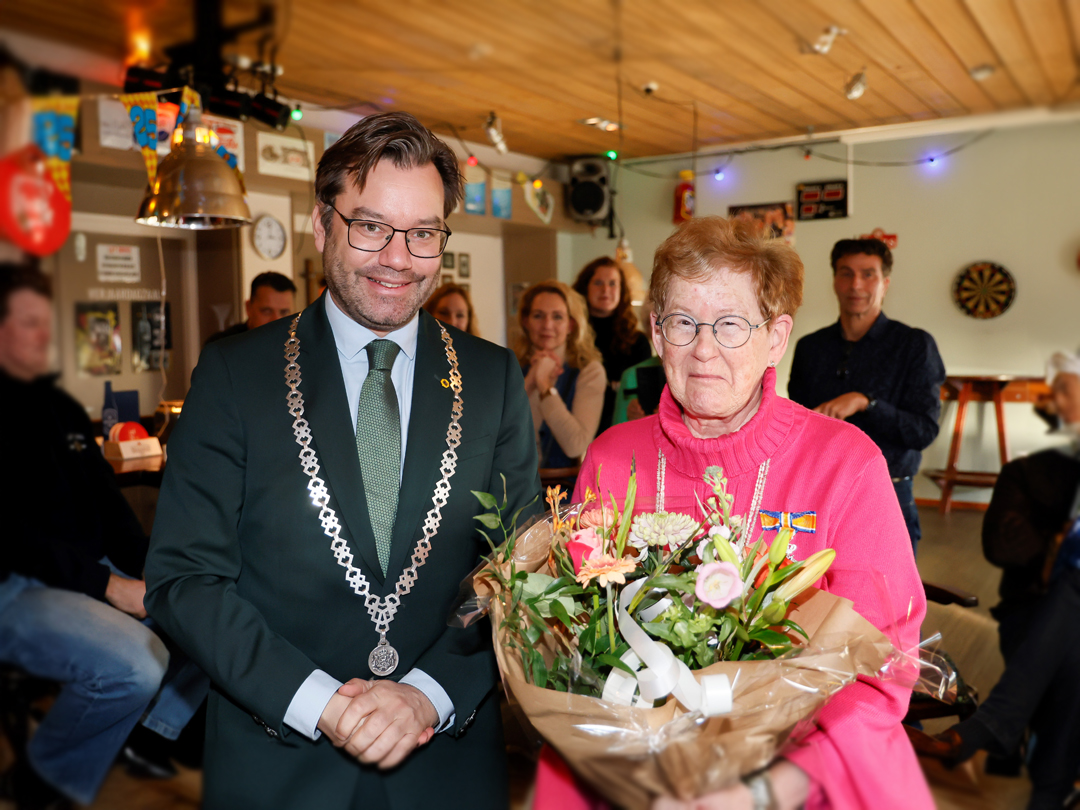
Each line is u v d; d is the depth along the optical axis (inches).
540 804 36.3
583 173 251.4
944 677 37.0
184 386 156.6
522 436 50.3
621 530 34.9
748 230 39.8
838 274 106.0
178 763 56.9
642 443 47.6
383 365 45.7
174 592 41.9
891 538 39.6
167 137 108.3
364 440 45.2
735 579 30.7
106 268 136.3
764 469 42.3
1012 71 64.5
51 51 51.8
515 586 35.1
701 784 31.1
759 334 39.7
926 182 223.5
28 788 54.1
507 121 138.5
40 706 57.5
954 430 219.9
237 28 55.0
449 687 43.6
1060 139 183.9
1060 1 50.2
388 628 43.9
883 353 104.5
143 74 62.6
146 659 62.0
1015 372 213.6
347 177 42.5
